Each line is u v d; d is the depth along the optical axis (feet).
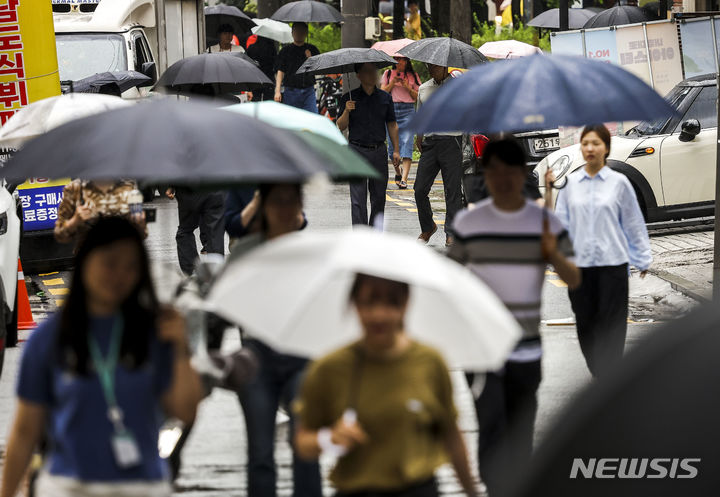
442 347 35.60
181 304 43.80
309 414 35.06
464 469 35.76
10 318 94.07
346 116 134.31
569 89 51.34
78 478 34.14
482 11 419.74
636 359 12.47
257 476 48.01
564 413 12.59
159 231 156.76
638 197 146.41
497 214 52.42
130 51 173.99
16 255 98.32
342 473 34.99
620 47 193.26
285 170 38.68
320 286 33.81
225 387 43.42
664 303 111.14
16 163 39.29
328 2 407.44
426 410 34.12
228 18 307.78
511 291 52.24
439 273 32.99
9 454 35.06
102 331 34.19
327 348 36.76
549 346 94.63
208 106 41.19
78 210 73.46
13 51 111.65
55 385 34.19
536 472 12.54
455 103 52.39
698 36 190.19
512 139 52.75
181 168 37.68
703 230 152.35
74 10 188.65
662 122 150.71
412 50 138.72
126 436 33.99
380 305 33.24
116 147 38.14
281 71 215.51
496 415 51.85
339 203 183.83
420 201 139.44
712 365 12.23
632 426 12.30
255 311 36.24
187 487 61.16
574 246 71.10
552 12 284.82
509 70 52.70
